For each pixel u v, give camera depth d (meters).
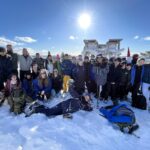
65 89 6.20
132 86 5.85
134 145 3.48
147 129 4.13
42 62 7.03
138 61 5.77
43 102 5.38
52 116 4.36
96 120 4.28
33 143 3.15
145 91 5.66
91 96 6.35
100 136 3.64
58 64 7.07
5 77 5.37
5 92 5.02
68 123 4.02
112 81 5.83
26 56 6.07
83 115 4.57
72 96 5.34
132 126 3.90
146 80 5.62
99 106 5.40
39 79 5.41
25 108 4.48
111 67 5.84
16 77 4.83
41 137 3.35
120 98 6.20
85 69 6.29
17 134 3.45
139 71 5.71
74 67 6.56
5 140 3.23
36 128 3.70
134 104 5.62
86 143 3.34
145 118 4.81
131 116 3.92
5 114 4.42
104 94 5.90
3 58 5.33
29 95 5.23
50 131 3.61
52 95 5.77
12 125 3.84
